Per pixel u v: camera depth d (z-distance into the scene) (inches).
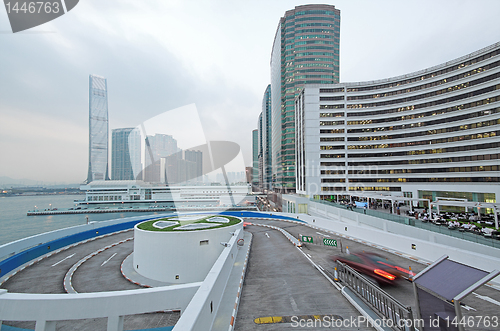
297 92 3398.1
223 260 417.4
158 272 585.0
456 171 1891.0
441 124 2004.2
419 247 581.0
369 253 645.3
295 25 3476.9
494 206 976.3
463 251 485.7
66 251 816.3
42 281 573.3
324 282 444.8
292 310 330.6
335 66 3484.3
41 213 4030.5
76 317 290.8
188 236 589.6
